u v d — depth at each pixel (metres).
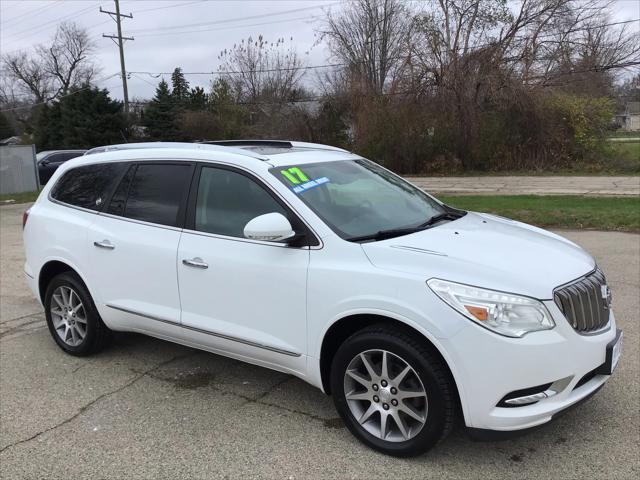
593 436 3.33
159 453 3.30
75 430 3.59
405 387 3.12
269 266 3.48
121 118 46.00
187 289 3.90
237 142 4.69
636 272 6.86
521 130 28.39
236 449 3.32
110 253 4.32
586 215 10.94
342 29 37.53
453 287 2.91
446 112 28.59
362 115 30.31
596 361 3.05
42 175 25.59
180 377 4.37
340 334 3.40
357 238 3.35
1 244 10.80
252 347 3.64
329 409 3.80
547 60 29.30
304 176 3.79
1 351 5.00
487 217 4.31
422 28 29.27
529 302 2.86
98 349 4.79
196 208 3.94
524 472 3.01
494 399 2.84
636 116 56.25
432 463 3.12
